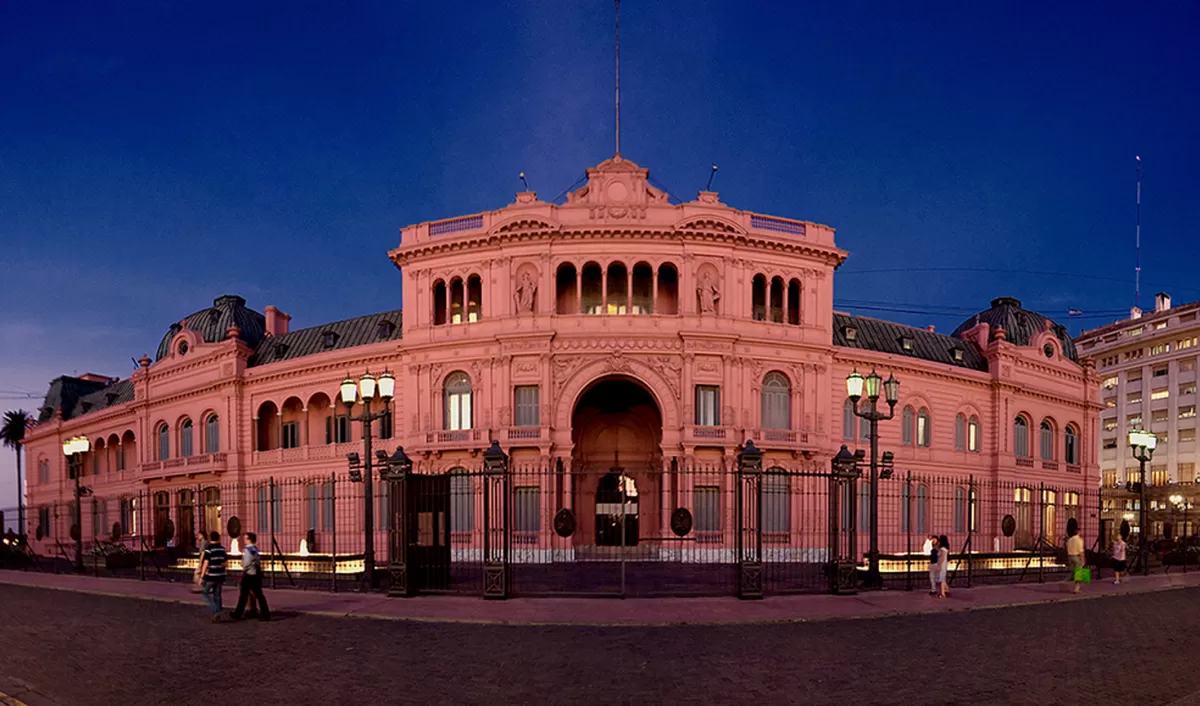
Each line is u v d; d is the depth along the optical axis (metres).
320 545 44.72
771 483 39.88
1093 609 20.62
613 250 40.09
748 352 40.19
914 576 26.95
